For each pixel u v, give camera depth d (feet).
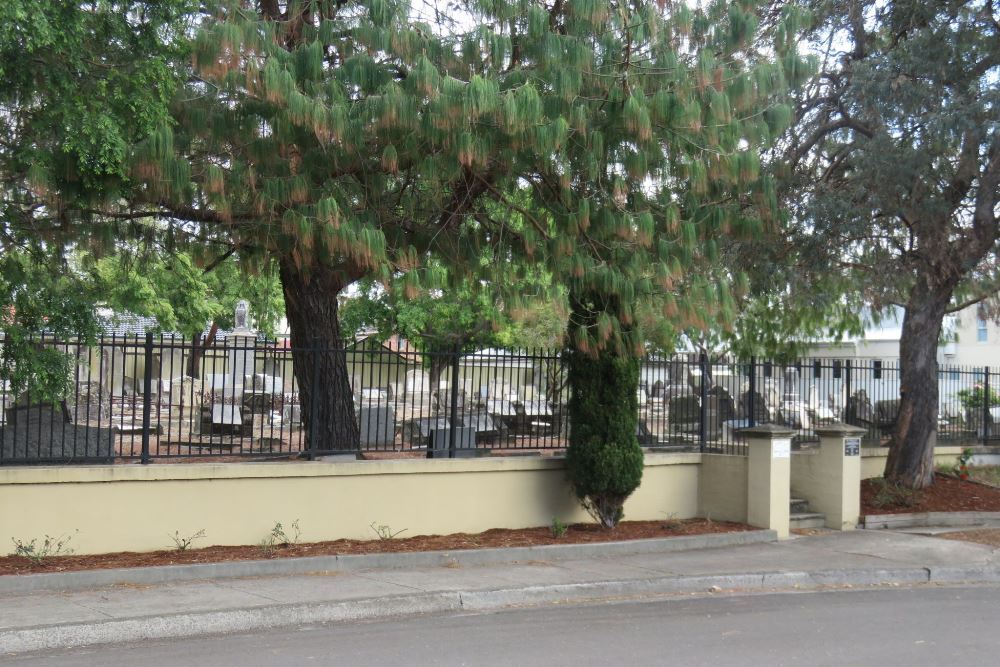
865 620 28.58
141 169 30.99
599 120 37.55
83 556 32.04
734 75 37.37
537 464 41.70
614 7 36.76
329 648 24.04
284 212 35.17
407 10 35.65
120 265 42.52
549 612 29.30
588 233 37.81
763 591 34.04
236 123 35.83
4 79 29.35
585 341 37.27
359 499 37.29
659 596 32.53
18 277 32.35
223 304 101.04
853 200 49.08
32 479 31.27
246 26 33.06
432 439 40.73
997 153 47.06
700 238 39.50
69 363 32.81
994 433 65.05
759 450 44.29
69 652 23.50
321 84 34.71
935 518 48.96
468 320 105.19
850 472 47.42
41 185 29.50
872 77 46.65
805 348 68.90
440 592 29.73
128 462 35.32
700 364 48.42
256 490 35.27
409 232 40.68
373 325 117.29
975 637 26.40
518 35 36.94
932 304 53.06
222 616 26.23
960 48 47.57
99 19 30.63
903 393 53.83
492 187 39.19
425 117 33.76
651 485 45.62
